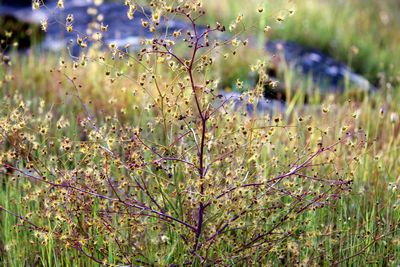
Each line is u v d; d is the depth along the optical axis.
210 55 3.62
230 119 3.32
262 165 3.27
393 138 4.79
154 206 3.45
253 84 6.92
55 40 8.10
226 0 10.27
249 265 3.23
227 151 3.45
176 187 3.17
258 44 8.08
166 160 3.37
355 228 3.65
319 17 11.41
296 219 3.40
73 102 5.07
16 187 3.75
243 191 3.02
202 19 9.50
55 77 5.89
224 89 6.67
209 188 3.04
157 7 2.94
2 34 8.12
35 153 3.97
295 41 10.27
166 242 3.36
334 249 3.55
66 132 4.54
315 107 5.68
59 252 3.37
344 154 3.84
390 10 14.12
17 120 3.28
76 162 3.53
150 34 8.02
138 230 3.19
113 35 8.27
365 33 11.73
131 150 3.19
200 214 3.17
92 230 3.32
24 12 10.29
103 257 3.28
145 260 3.30
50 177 3.56
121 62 5.01
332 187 3.48
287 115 5.08
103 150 3.22
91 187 3.23
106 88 5.05
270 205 3.36
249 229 3.26
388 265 3.45
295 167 3.46
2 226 3.74
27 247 3.48
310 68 8.79
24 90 5.55
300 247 3.30
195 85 3.16
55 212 3.33
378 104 5.80
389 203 3.67
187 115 3.18
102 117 4.38
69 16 3.00
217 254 3.26
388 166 4.23
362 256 3.43
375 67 10.00
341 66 9.40
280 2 10.40
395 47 11.16
